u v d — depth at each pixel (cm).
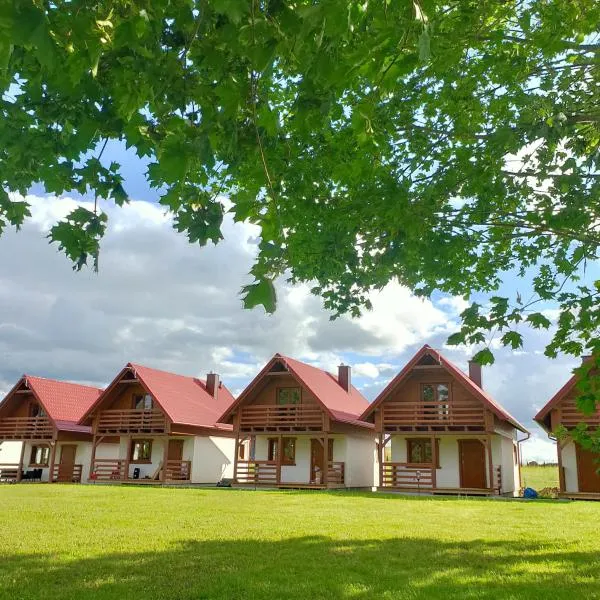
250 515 1370
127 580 745
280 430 2773
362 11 250
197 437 3045
